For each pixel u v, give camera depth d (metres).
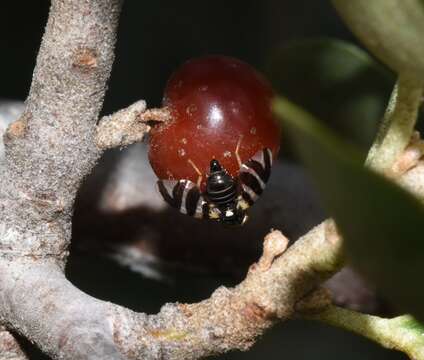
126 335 0.12
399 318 0.12
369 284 0.10
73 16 0.12
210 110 0.12
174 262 0.16
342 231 0.10
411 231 0.10
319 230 0.11
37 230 0.12
